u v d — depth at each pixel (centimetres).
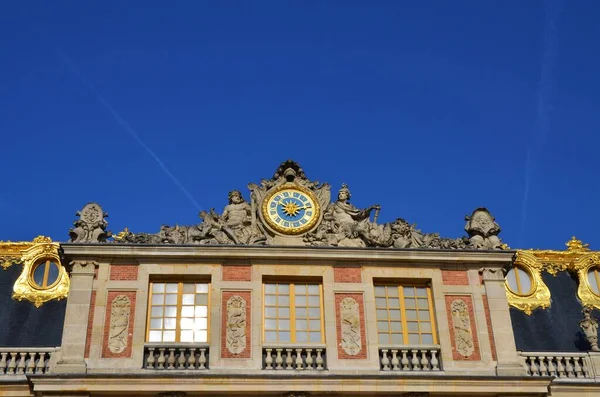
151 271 3094
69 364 2853
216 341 2970
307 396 2869
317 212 3288
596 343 3183
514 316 3403
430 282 3203
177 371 2872
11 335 3083
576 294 3566
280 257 3139
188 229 3200
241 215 3262
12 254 3422
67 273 3319
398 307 3164
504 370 3003
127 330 2970
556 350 3259
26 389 2847
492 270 3228
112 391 2802
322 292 3134
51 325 3139
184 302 3083
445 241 3278
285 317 3088
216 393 2839
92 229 3156
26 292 3266
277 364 2956
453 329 3103
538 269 3603
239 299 3066
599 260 3662
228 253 3122
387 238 3250
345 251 3170
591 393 3038
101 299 3017
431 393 2908
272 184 3341
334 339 3023
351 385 2881
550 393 3005
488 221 3362
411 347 3042
